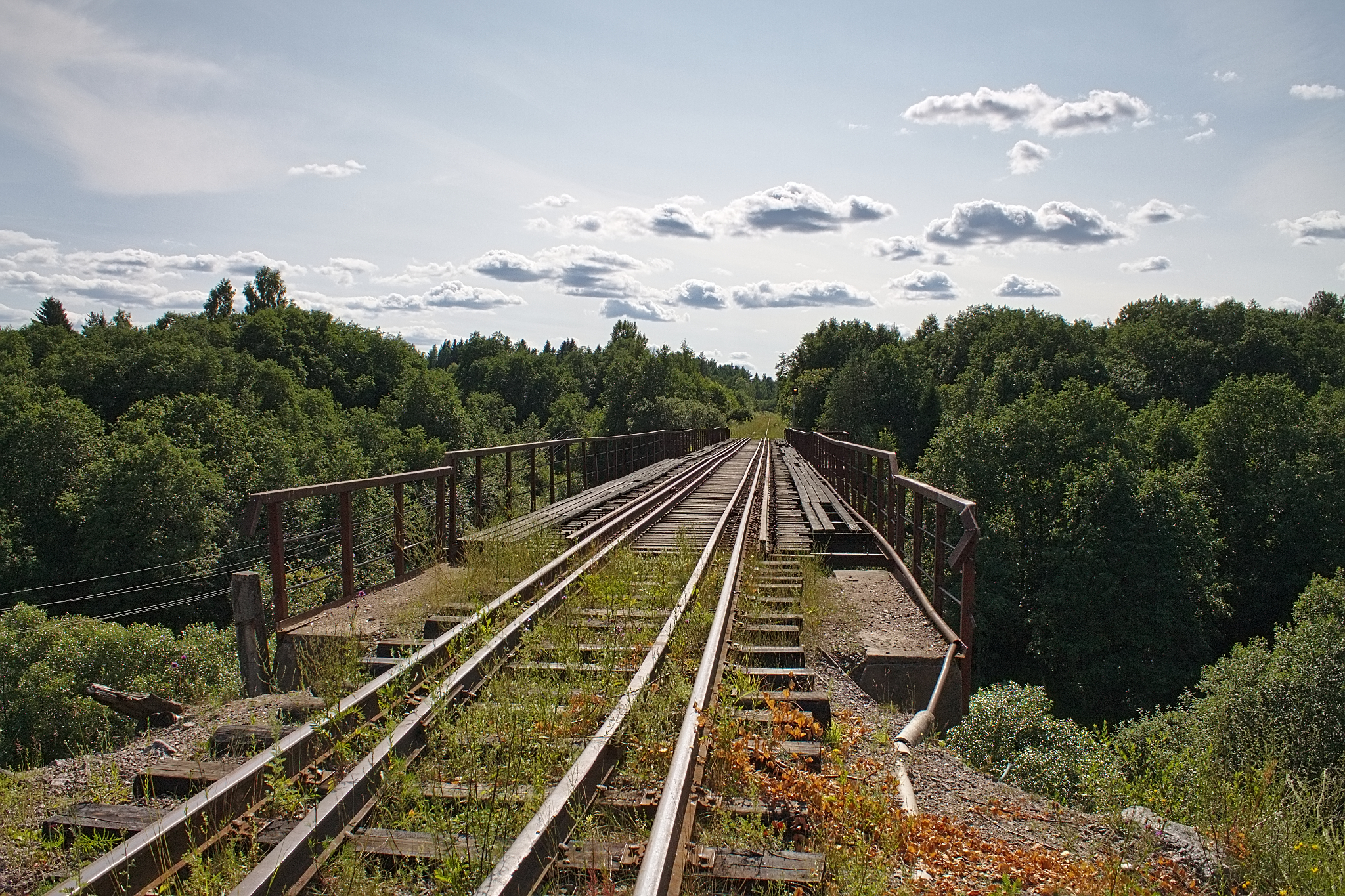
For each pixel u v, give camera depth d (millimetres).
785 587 7945
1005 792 4820
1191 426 48625
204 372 59094
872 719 5586
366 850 3098
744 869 3090
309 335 92375
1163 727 14516
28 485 34281
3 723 11453
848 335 121562
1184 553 32312
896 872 3418
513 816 3303
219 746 4523
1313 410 45094
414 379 76375
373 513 37719
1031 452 39094
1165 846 4117
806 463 30000
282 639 6422
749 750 4090
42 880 3127
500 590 7461
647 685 4621
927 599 8078
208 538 34125
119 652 13297
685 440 41375
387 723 3992
